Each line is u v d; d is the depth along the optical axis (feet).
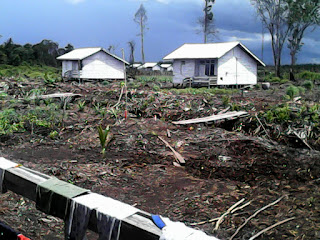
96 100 53.42
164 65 269.64
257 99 64.85
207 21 183.52
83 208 6.49
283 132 36.27
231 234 15.61
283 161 27.14
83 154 29.35
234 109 46.55
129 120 40.86
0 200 18.90
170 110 46.91
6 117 39.55
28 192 7.73
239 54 109.70
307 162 27.02
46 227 16.44
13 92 66.18
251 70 113.80
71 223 6.75
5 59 158.71
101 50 119.14
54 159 27.50
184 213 17.89
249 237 15.29
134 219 5.96
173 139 34.06
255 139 34.01
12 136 33.96
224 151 30.25
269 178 23.11
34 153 29.30
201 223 16.67
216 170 25.23
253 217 17.06
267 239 14.93
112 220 6.05
